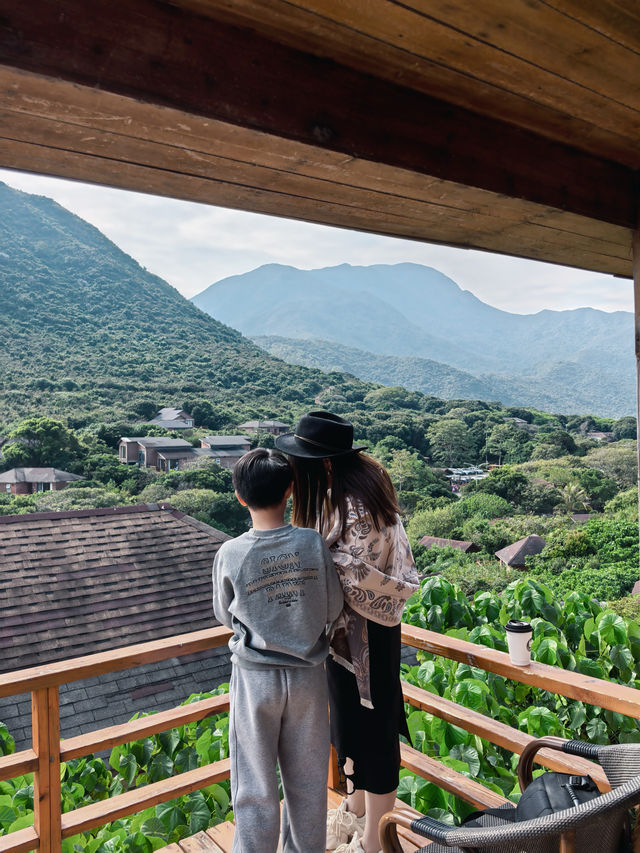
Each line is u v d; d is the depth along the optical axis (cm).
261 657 140
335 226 207
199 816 214
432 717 232
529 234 221
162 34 121
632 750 116
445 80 154
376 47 139
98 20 114
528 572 4456
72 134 134
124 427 7525
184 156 147
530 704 288
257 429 8294
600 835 100
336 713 158
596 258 255
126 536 1556
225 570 145
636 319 221
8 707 920
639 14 129
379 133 152
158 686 1080
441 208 189
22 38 107
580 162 199
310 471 158
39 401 8812
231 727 147
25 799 226
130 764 243
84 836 223
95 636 1234
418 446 8181
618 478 6556
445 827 106
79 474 6194
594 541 4650
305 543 144
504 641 291
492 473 6438
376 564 149
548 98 164
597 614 344
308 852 143
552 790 116
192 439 7606
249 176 160
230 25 130
